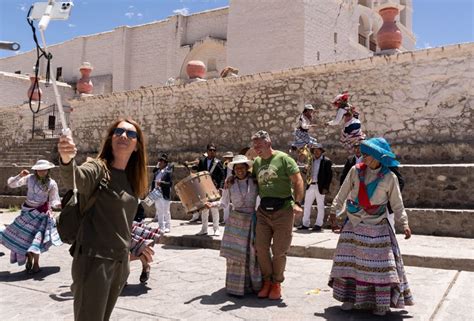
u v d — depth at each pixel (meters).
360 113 12.14
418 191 9.38
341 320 4.37
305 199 9.54
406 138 11.44
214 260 7.34
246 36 21.92
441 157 10.74
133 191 3.16
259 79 13.93
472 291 5.05
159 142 16.03
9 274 6.65
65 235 2.98
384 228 4.40
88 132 18.00
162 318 4.54
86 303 2.81
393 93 11.70
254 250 5.39
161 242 9.09
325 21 21.69
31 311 4.85
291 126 13.27
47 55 2.85
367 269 4.29
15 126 22.58
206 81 14.95
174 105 15.77
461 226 8.20
